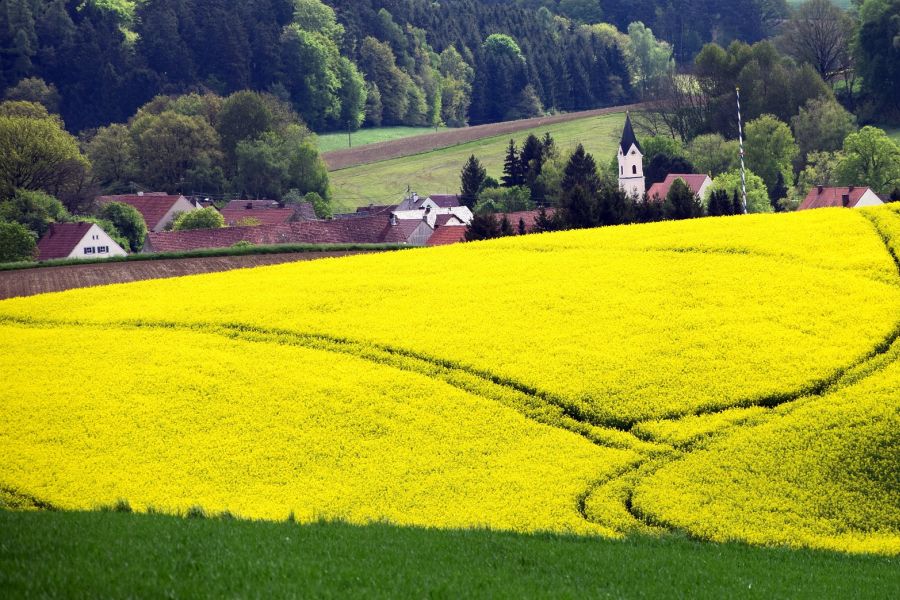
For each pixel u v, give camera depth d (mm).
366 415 60594
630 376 62594
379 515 50969
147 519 40281
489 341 68500
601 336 68000
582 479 53781
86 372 67688
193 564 33375
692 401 59625
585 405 59938
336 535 39375
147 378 66312
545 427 58500
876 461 53375
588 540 43375
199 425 60594
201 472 56062
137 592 30703
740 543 46906
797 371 61781
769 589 36875
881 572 41125
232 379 65750
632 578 36750
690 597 34938
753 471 53312
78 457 57844
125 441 59281
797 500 51281
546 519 50250
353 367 66375
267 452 57656
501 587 33469
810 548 46469
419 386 63250
